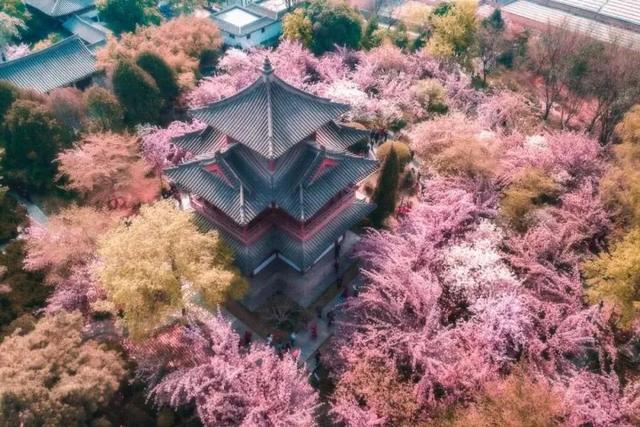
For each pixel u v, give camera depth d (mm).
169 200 41656
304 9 71062
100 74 61844
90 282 34844
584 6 81938
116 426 29922
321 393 34188
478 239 38312
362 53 65750
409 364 31875
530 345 32625
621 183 41000
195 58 63156
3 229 42562
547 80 61500
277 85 32812
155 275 30781
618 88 53375
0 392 24062
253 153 34719
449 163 45250
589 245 41625
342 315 36875
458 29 66312
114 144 44844
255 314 37844
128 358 32875
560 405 28172
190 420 30609
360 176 36594
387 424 29109
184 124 50656
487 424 27359
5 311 35250
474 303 34688
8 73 59156
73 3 84188
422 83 58906
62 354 27766
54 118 47406
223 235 37344
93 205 44469
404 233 39094
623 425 28703
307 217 33438
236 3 95625
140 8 78188
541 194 43500
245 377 29375
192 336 31766
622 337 37219
